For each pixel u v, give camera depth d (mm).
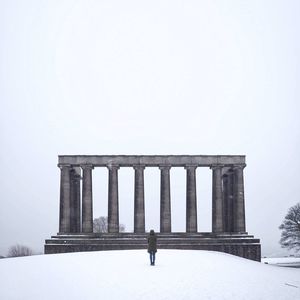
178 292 38531
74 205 106625
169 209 100125
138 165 100875
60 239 96250
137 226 99312
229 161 101562
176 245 94812
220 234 97938
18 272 47281
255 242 96062
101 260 57875
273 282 45562
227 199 109125
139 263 54812
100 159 100875
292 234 142000
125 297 36906
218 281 43562
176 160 101438
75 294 38156
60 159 100562
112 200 99625
